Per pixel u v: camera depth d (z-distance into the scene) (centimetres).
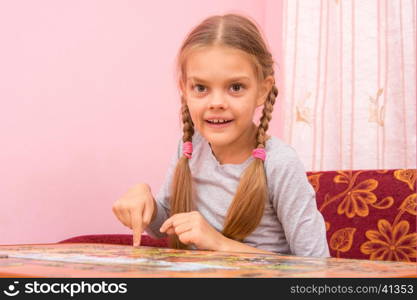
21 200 152
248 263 47
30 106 155
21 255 56
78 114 162
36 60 156
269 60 94
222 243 81
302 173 92
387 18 169
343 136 174
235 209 92
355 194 121
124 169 170
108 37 169
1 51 151
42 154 156
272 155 92
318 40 184
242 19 92
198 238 80
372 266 46
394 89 168
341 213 121
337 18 178
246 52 85
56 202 158
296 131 185
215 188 98
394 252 114
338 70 177
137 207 95
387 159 168
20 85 154
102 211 166
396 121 167
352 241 118
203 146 102
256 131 97
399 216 115
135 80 174
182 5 186
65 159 160
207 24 89
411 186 117
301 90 185
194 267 42
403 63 165
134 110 173
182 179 100
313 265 46
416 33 164
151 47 178
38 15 157
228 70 84
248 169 92
